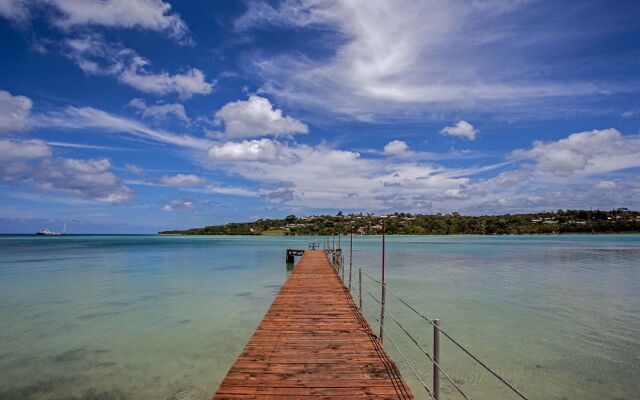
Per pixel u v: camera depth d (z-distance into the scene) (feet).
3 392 26.53
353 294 58.95
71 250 182.19
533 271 87.04
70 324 42.65
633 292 59.98
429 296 56.90
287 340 25.84
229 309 49.78
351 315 32.53
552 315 45.44
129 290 64.08
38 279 77.10
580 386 27.14
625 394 26.00
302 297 40.04
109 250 182.91
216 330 40.40
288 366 21.38
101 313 47.62
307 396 17.88
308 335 26.94
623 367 30.17
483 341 36.32
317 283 48.88
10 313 47.75
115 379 28.48
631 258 123.13
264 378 19.79
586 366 30.42
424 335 38.52
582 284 67.87
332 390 18.49
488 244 233.35
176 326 41.86
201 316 46.14
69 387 27.25
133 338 37.73
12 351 34.24
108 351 34.22
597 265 100.89
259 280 75.72
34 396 26.02
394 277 77.25
